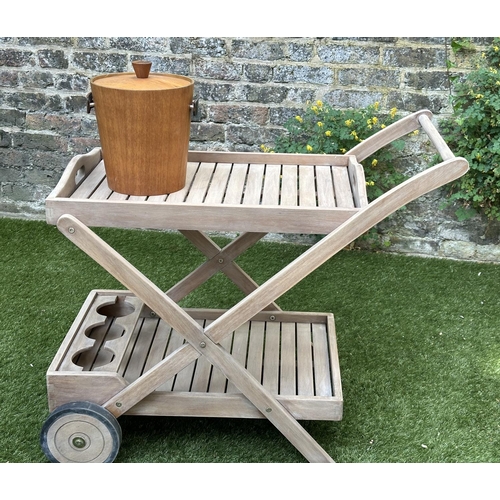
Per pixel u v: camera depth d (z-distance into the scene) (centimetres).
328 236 179
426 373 254
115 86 185
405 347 270
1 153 361
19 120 354
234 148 348
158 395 204
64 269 320
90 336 235
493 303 307
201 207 184
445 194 338
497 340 277
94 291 249
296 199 199
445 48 317
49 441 200
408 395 241
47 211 186
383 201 176
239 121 342
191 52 332
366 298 306
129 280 186
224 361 196
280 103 337
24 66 344
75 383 200
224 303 298
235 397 204
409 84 325
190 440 216
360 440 218
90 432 199
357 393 241
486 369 257
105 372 201
